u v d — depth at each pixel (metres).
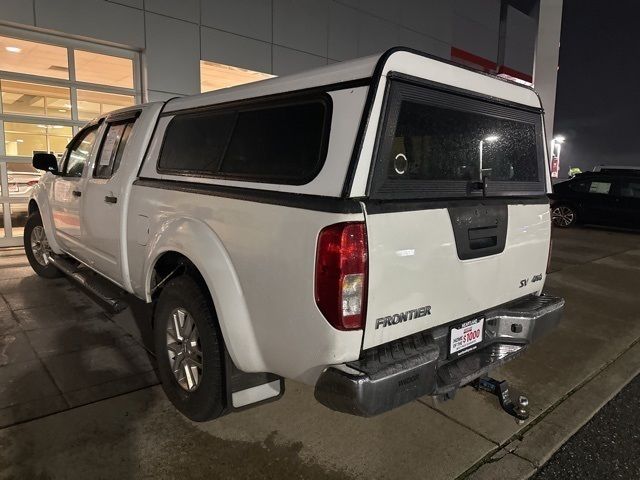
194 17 9.24
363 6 12.43
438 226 2.38
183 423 2.91
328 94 2.27
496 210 2.72
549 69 12.81
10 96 7.78
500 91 2.84
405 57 2.26
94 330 4.25
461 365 2.63
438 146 2.48
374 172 2.13
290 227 2.20
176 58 9.11
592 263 8.31
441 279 2.43
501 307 2.95
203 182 2.85
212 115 2.95
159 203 3.13
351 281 2.05
